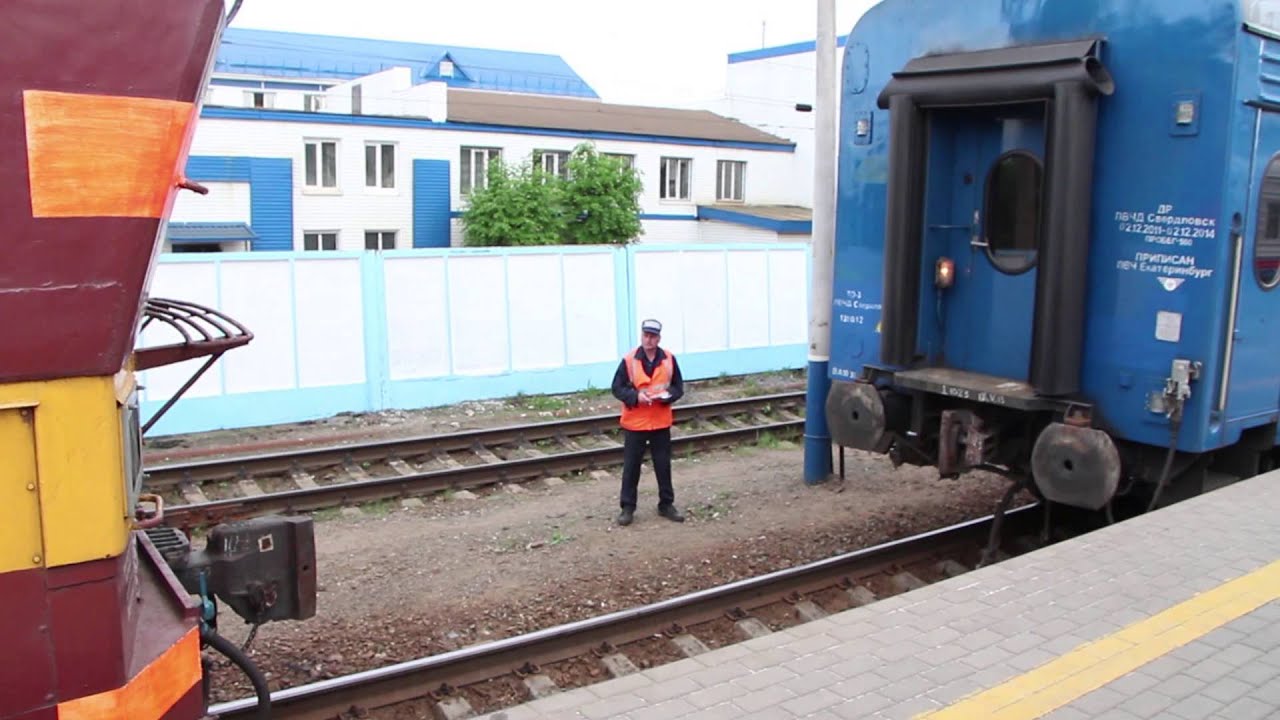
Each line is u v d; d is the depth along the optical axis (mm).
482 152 35781
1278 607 4906
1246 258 6141
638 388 8273
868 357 7875
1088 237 6324
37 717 2564
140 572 3424
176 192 2688
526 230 33156
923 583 7117
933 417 7656
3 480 2473
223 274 11711
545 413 13047
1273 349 6684
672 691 4062
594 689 4090
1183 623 4719
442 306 13203
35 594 2537
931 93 6887
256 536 3660
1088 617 4797
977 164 7289
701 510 8852
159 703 2857
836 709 3898
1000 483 9812
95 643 2617
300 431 11891
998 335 7285
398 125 33719
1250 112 5941
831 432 7969
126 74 2439
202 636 3510
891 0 7480
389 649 5969
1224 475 7555
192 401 11609
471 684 5434
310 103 38750
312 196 32750
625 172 34812
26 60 2342
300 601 3736
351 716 5062
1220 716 3869
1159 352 6148
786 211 41375
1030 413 6988
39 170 2387
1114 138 6230
